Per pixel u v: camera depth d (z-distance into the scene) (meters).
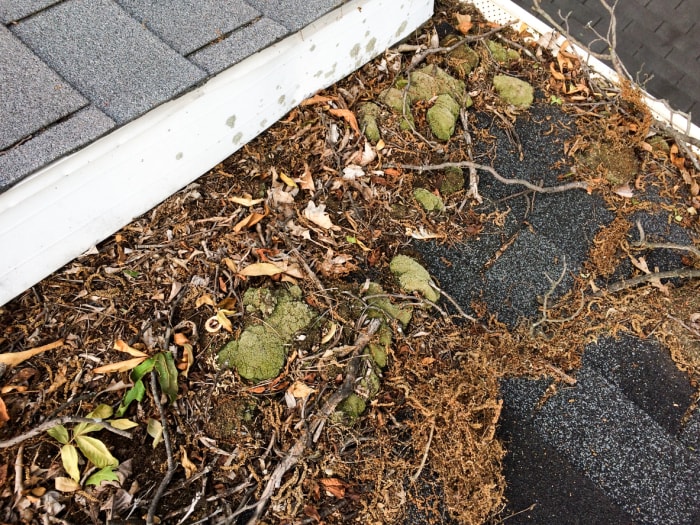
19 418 1.93
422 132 2.94
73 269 2.25
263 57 2.35
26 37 2.02
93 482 1.85
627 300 2.58
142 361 2.07
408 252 2.59
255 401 2.10
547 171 2.95
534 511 2.05
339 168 2.73
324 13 2.39
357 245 2.55
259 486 1.98
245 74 2.33
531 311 2.50
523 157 2.99
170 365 2.08
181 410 2.04
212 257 2.38
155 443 1.95
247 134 2.64
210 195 2.53
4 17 2.04
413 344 2.35
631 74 3.93
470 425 2.16
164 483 1.89
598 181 2.91
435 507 2.01
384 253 2.56
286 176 2.64
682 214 2.90
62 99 1.88
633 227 2.81
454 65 3.24
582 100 3.29
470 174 2.83
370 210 2.65
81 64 1.99
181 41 2.13
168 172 2.36
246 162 2.65
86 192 2.07
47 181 1.89
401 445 2.12
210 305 2.27
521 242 2.69
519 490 2.08
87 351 2.10
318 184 2.67
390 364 2.29
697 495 2.12
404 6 3.04
